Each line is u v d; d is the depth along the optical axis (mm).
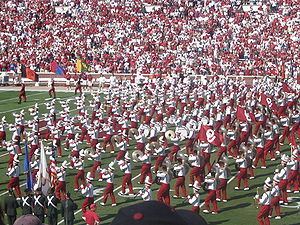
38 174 31656
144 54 86062
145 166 36219
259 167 40688
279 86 61469
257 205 32312
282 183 32344
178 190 33469
